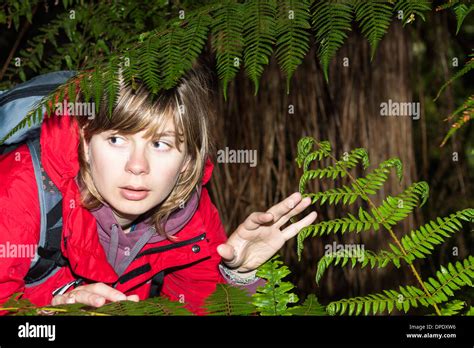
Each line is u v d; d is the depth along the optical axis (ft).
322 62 4.51
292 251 10.11
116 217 5.84
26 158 5.50
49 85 5.50
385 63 9.71
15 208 5.27
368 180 5.10
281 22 4.63
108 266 5.65
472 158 12.44
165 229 5.96
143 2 8.25
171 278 6.58
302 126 10.01
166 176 5.44
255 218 5.28
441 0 9.11
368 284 9.86
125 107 5.13
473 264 4.71
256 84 4.47
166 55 4.76
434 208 12.02
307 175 5.12
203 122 5.85
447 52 11.78
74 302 4.53
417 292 4.64
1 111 5.42
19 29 10.25
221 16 4.76
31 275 5.62
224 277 5.74
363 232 9.82
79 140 5.47
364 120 9.80
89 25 8.38
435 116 12.51
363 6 4.59
